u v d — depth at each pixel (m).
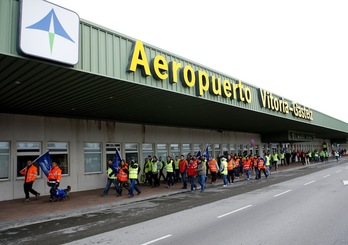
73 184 17.09
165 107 16.59
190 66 14.19
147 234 7.59
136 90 12.49
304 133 45.41
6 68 8.96
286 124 31.73
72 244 7.02
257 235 6.92
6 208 11.98
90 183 18.02
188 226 8.24
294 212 9.33
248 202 11.87
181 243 6.64
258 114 22.28
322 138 69.88
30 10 8.29
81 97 12.98
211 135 29.88
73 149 17.38
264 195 13.66
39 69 9.17
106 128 19.38
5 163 14.67
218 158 24.91
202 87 14.75
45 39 8.53
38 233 8.34
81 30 9.84
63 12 9.06
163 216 9.94
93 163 18.55
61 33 8.94
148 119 20.66
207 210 10.62
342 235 6.63
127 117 19.22
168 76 12.98
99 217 10.35
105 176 18.94
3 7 7.95
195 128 27.55
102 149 19.02
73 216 10.77
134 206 12.48
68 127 17.28
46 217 10.33
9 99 12.61
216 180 22.67
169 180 18.81
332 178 19.80
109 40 10.73
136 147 21.52
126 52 11.29
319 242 6.20
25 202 13.44
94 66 10.04
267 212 9.57
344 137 74.44
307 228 7.32
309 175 23.33
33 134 15.69
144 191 16.88
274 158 32.00
